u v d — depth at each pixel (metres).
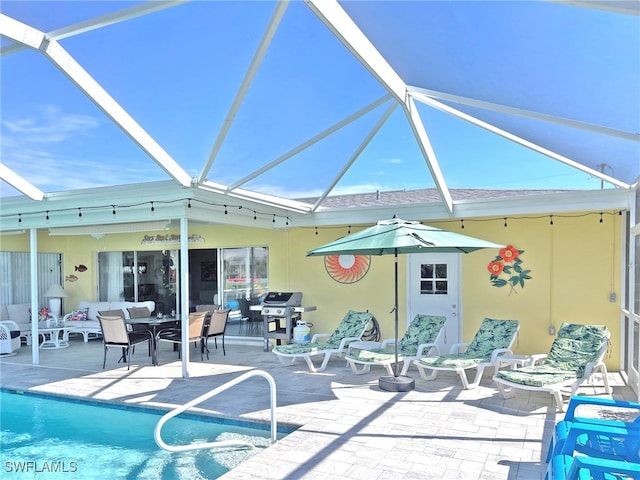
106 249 12.84
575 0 2.63
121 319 8.37
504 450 4.48
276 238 10.95
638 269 6.33
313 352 7.98
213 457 4.83
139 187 7.46
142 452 5.02
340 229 10.20
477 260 9.02
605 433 3.38
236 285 11.52
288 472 4.06
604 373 6.35
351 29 3.89
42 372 8.19
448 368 6.61
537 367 6.26
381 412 5.65
